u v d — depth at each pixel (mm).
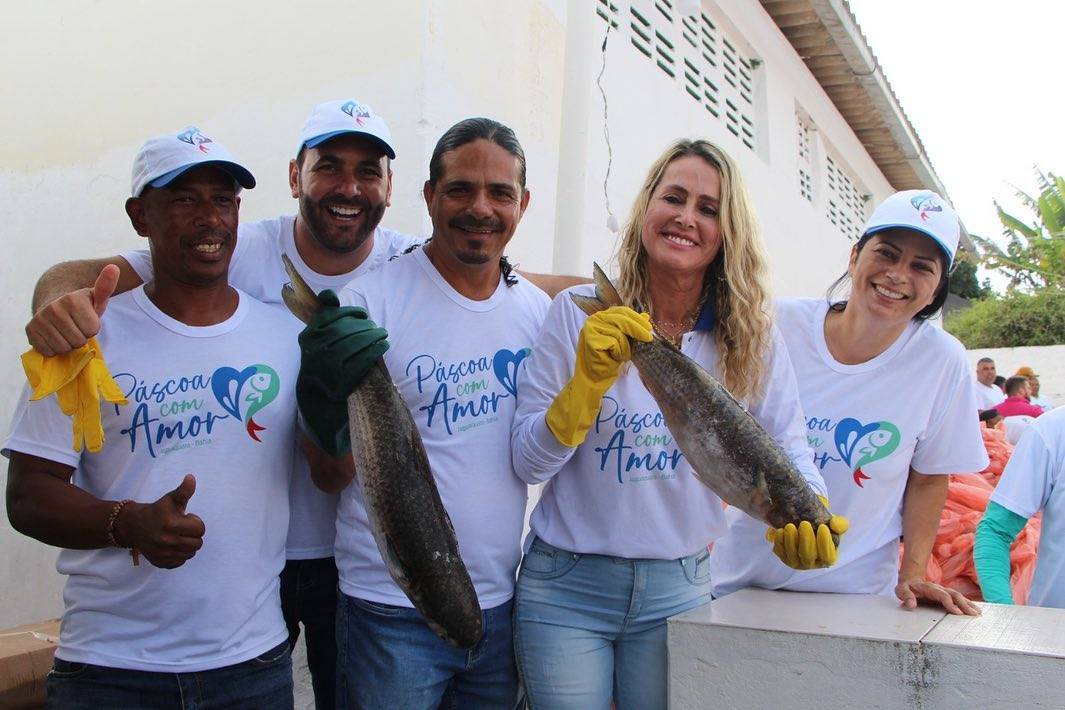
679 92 7359
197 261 2340
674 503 2500
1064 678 1935
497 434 2539
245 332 2459
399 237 3174
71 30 5688
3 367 5773
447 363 2502
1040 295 24578
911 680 2084
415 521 2088
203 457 2309
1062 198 26281
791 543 2158
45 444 2221
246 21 4820
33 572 5309
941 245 2717
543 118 5152
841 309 3021
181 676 2227
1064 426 3123
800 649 2201
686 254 2535
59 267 2613
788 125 10391
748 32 9188
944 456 2980
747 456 2188
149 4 5301
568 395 2289
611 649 2559
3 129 5922
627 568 2473
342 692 2514
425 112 4098
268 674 2379
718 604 2600
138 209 2459
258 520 2379
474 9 4523
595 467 2494
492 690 2562
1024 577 4363
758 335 2590
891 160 14477
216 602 2273
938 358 2900
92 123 5527
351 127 2748
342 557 2541
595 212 5727
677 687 2352
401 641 2393
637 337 2225
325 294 2268
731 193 2555
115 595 2246
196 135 2383
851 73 11125
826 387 2965
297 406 2512
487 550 2486
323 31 4484
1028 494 3141
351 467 2500
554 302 2598
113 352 2314
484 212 2451
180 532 2051
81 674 2236
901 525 3074
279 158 4598
